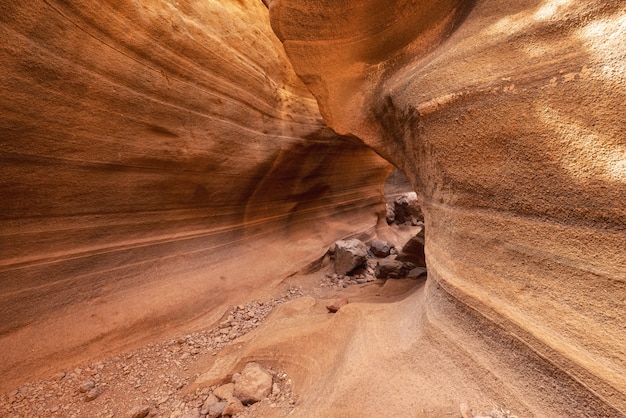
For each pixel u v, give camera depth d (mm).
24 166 2490
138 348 3027
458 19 2168
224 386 2344
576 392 1102
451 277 1781
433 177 2125
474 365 1473
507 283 1430
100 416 2201
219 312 3824
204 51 3598
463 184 1725
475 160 1612
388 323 2281
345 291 4547
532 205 1335
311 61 3150
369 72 3012
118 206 3303
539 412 1186
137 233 3559
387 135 2986
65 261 2949
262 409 2035
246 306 4055
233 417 2035
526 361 1287
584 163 1130
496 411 1288
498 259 1495
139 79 3029
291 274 5117
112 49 2760
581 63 1171
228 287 4215
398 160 2963
